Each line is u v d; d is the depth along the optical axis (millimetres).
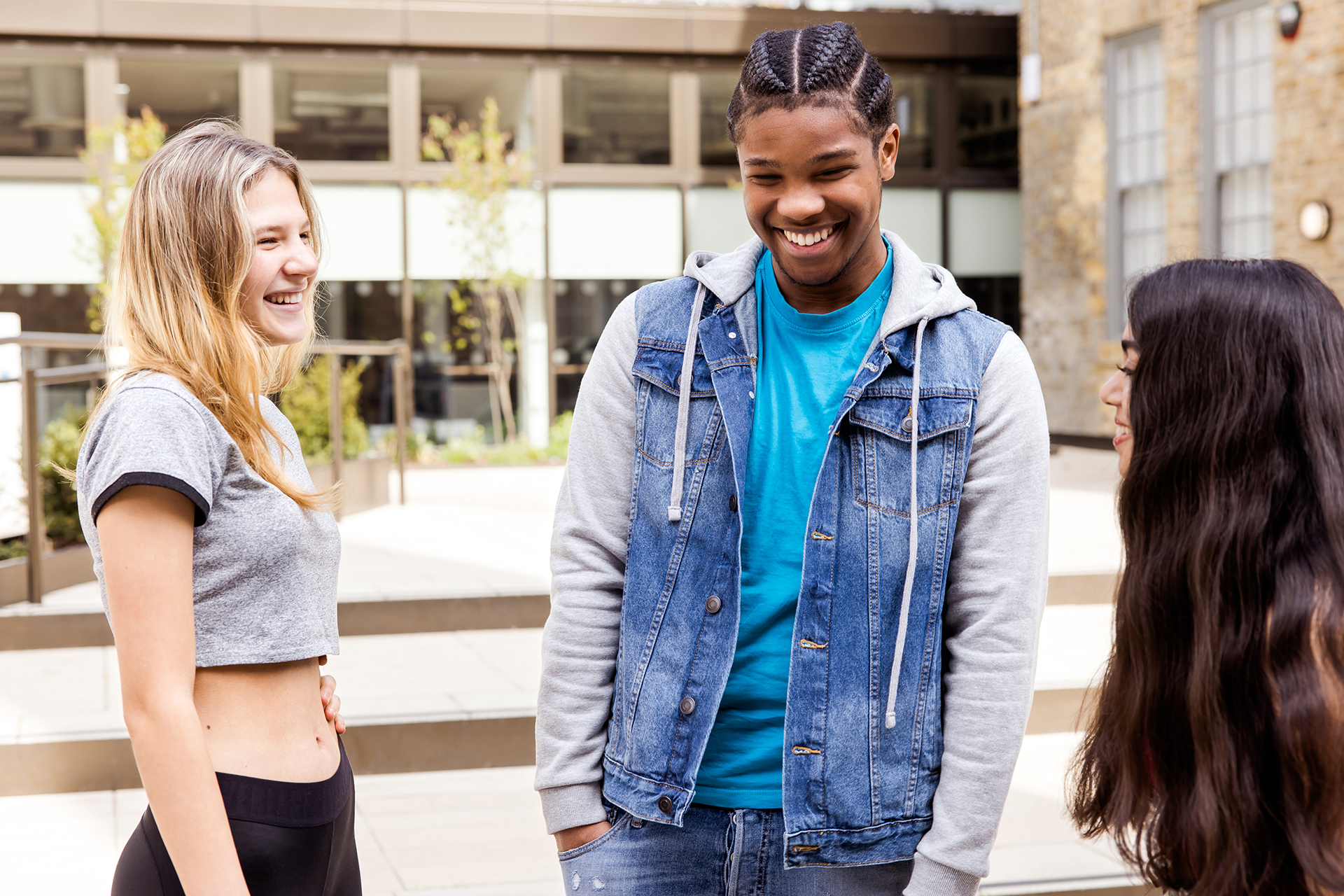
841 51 1452
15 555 5020
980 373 1557
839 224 1477
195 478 1319
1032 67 11062
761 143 1439
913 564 1515
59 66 10703
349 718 3629
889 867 1562
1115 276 10281
